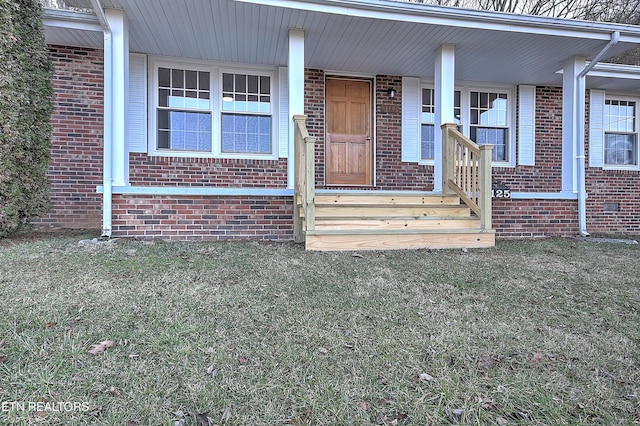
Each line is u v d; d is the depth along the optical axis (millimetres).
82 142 5684
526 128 7559
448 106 5496
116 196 4305
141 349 1780
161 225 4395
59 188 5617
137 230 4340
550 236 5633
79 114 5664
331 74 6773
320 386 1541
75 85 5637
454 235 4332
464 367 1706
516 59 6070
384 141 6973
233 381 1558
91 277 2725
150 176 6090
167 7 4430
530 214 5578
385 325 2125
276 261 3406
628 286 2979
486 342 1946
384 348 1858
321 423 1335
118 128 4492
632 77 6887
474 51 5719
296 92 5047
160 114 6227
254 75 6586
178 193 4422
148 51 5902
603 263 3742
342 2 4434
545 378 1631
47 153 4164
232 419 1340
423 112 7309
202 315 2180
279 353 1787
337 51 5785
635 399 1501
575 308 2492
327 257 3635
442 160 5422
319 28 4965
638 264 3725
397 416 1380
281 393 1491
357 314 2264
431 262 3555
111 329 1957
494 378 1621
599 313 2410
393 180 7012
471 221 4617
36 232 4707
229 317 2166
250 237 4641
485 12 4746
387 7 4543
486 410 1416
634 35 5238
